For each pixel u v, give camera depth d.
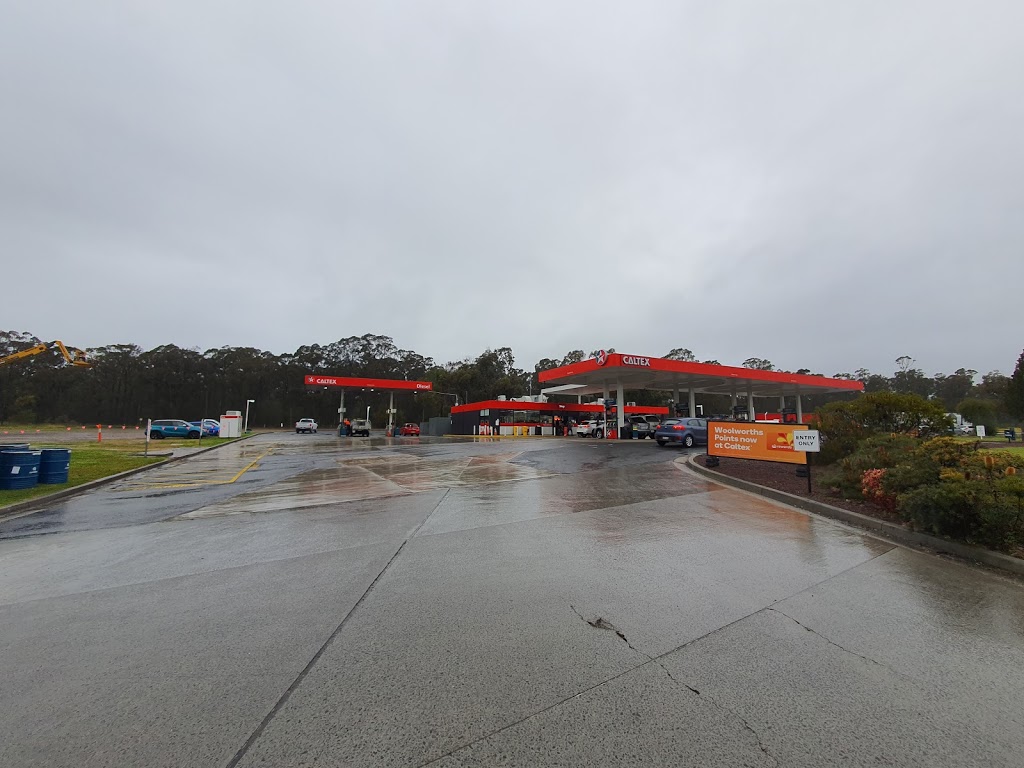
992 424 40.72
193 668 3.18
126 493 10.88
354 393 62.53
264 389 78.06
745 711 2.72
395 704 2.78
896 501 7.22
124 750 2.40
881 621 3.94
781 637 3.63
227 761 2.32
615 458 18.47
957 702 2.83
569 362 83.38
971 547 5.75
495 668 3.17
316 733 2.53
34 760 2.32
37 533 7.06
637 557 5.64
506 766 2.29
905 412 12.02
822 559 5.61
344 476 13.73
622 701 2.81
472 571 5.13
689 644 3.51
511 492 10.50
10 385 63.28
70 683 3.00
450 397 78.44
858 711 2.73
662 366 31.27
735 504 9.10
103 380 69.00
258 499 9.90
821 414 13.20
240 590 4.63
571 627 3.78
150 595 4.52
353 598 4.39
